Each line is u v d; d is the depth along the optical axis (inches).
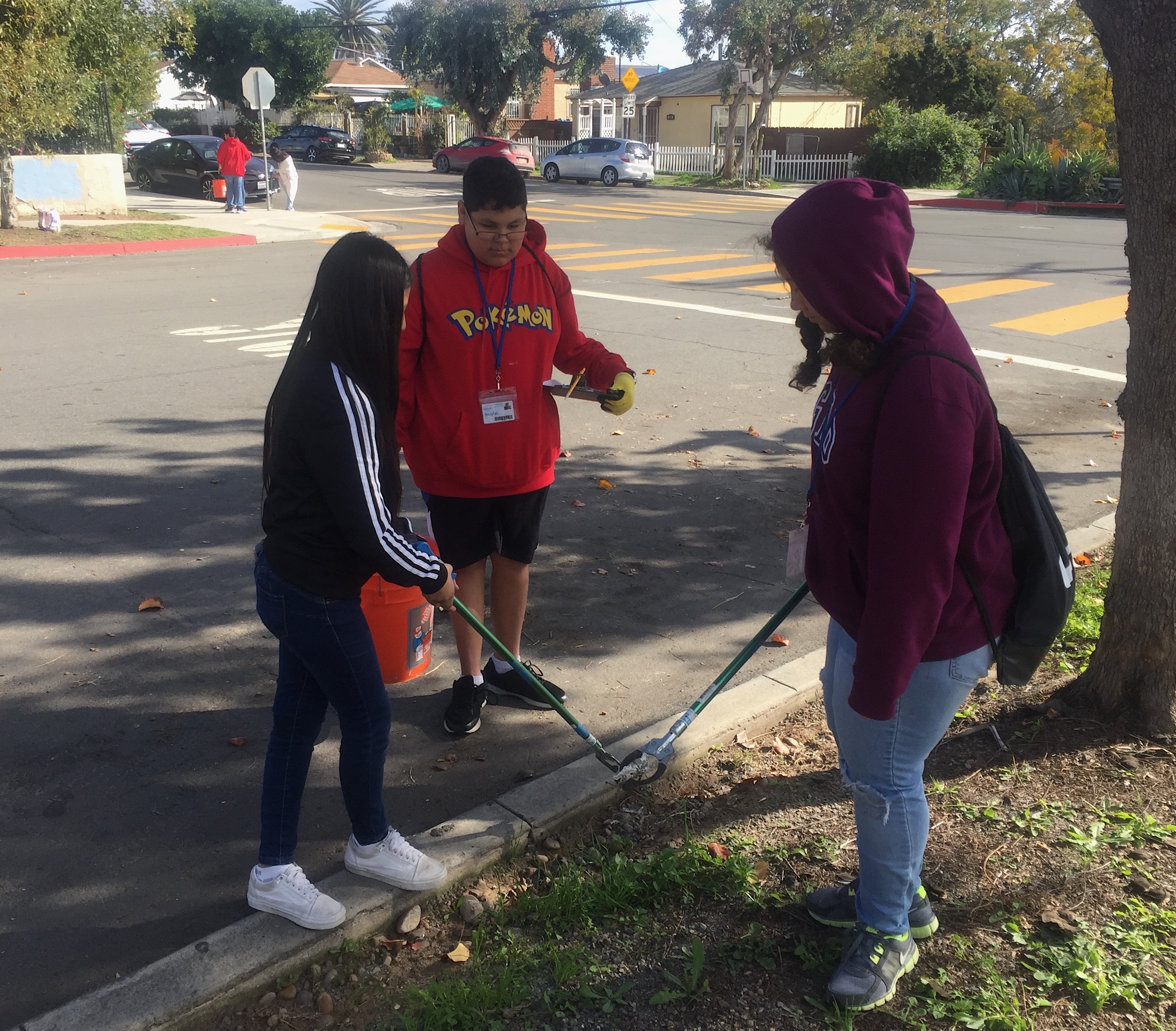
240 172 880.9
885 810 93.3
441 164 1475.1
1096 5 121.6
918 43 1577.3
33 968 102.3
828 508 88.7
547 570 202.1
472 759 139.9
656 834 124.7
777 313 475.8
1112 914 107.4
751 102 1770.4
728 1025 96.3
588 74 1822.1
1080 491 255.9
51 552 201.0
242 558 201.5
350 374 90.7
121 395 312.0
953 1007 96.9
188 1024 95.5
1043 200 1086.4
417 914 109.8
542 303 130.3
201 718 146.9
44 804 127.3
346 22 2094.0
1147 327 125.2
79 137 853.2
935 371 79.6
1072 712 140.0
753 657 170.4
